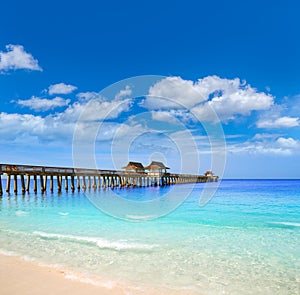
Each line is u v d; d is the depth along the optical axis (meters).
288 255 6.85
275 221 11.33
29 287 4.71
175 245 7.65
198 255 6.79
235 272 5.71
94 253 6.86
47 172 22.73
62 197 21.48
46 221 11.16
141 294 4.56
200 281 5.23
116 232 9.23
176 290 4.78
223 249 7.29
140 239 8.24
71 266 5.88
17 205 16.45
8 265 5.87
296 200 19.95
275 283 5.20
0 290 4.57
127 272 5.60
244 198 22.11
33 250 7.09
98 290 4.65
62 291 4.57
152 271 5.68
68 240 8.08
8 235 8.70
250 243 7.89
